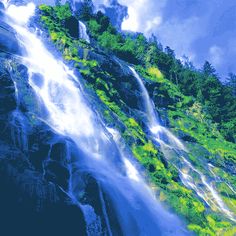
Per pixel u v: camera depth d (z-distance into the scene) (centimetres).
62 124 2723
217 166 4309
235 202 3756
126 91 4188
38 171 2056
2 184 1814
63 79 3192
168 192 2864
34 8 4338
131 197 2478
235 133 6019
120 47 5750
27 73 2781
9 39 3184
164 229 2492
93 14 6675
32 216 1822
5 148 1995
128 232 2252
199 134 4916
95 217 2070
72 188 2230
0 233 1731
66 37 3959
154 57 6956
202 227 2738
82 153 2512
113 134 3089
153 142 3747
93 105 3184
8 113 2291
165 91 5053
